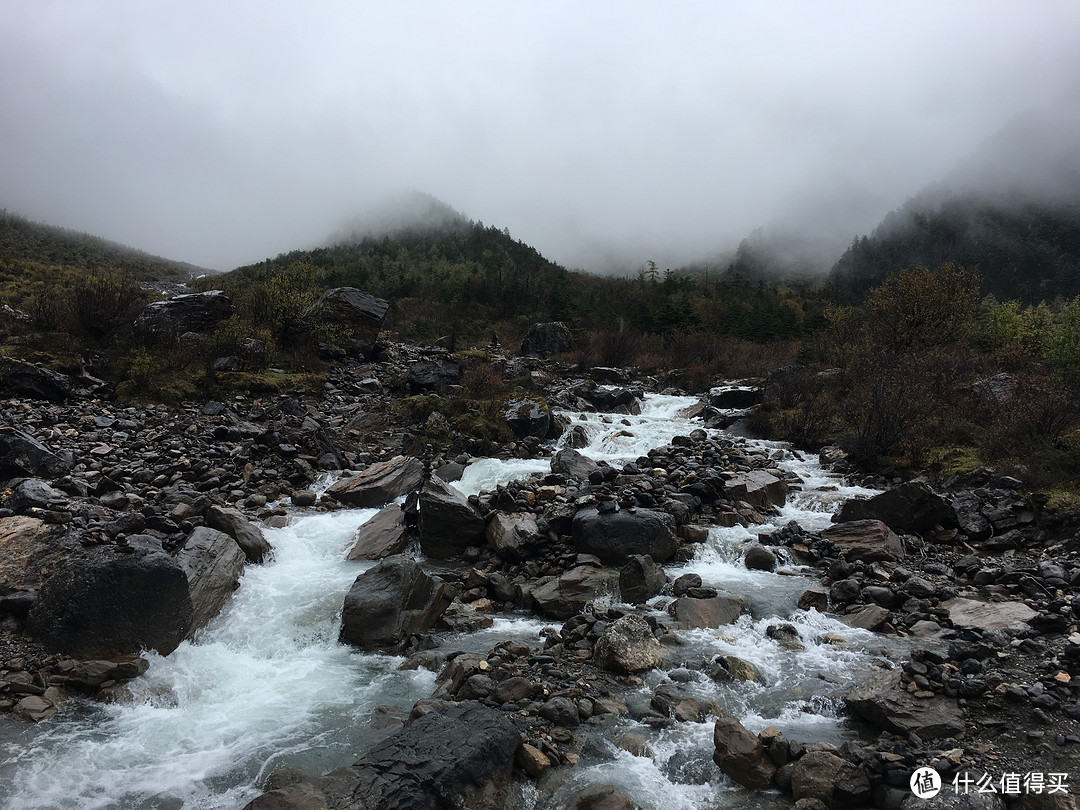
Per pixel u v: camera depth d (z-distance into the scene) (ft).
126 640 22.74
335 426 56.39
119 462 41.27
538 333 122.52
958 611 25.90
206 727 19.74
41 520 28.12
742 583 30.50
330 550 34.73
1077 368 60.64
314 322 75.87
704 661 22.90
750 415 66.49
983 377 62.64
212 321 70.74
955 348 74.74
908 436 49.24
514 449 54.60
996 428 45.93
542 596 28.94
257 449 46.75
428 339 134.10
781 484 42.83
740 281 448.24
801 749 16.84
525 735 17.93
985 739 16.71
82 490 34.78
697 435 59.06
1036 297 526.98
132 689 21.29
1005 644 21.91
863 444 49.98
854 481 46.68
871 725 18.56
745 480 42.55
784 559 33.30
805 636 25.07
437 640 25.70
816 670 22.27
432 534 34.86
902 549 33.27
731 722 17.76
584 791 15.58
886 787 15.12
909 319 79.05
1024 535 33.47
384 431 56.59
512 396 66.69
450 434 56.29
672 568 32.58
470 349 109.50
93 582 22.79
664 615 27.09
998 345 89.35
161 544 28.84
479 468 47.55
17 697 20.21
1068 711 17.12
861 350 76.18
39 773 17.17
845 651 23.58
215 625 26.12
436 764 15.31
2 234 355.97
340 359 76.74
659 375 105.29
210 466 43.27
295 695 21.72
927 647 23.44
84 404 50.34
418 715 19.15
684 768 17.07
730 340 145.59
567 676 21.76
